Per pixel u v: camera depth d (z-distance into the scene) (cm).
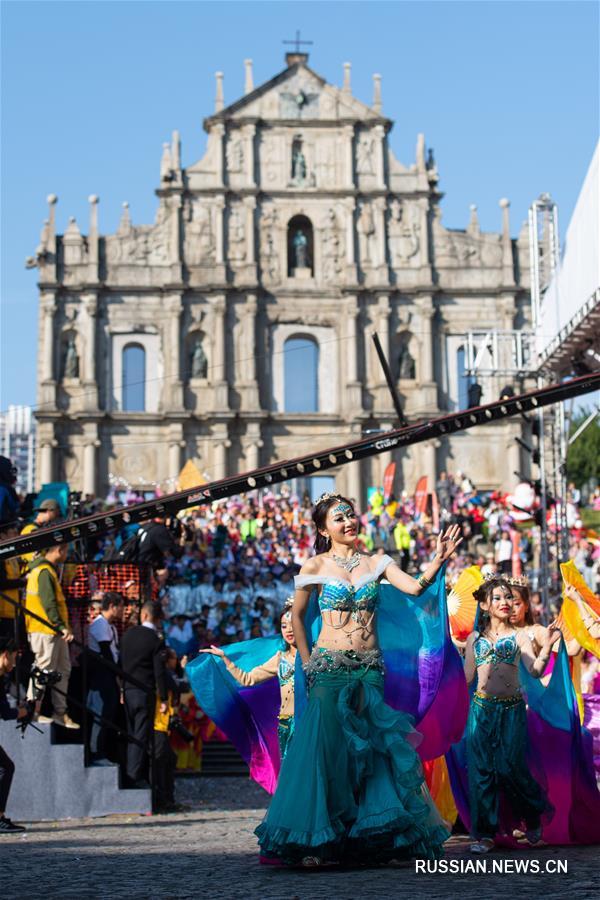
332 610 1116
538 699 1308
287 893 893
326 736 1073
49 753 1920
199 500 1596
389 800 1044
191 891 916
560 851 1221
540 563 3869
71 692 2050
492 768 1234
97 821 1861
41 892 923
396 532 5653
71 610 2241
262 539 5462
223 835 1552
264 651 1513
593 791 1309
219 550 5091
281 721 1407
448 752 1307
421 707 1175
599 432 10206
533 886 921
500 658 1263
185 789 2928
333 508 1145
